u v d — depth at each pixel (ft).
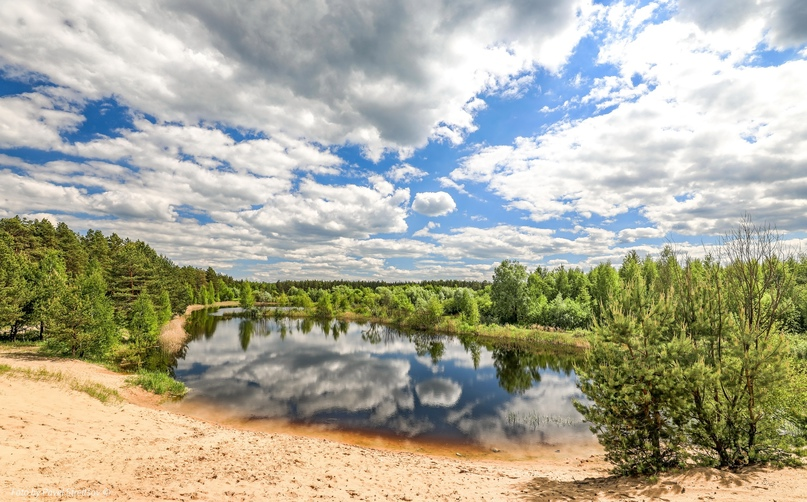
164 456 30.22
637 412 29.99
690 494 23.30
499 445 53.21
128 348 98.99
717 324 31.12
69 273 167.53
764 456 27.63
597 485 28.71
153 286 177.17
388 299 279.90
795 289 79.71
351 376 96.78
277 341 160.76
